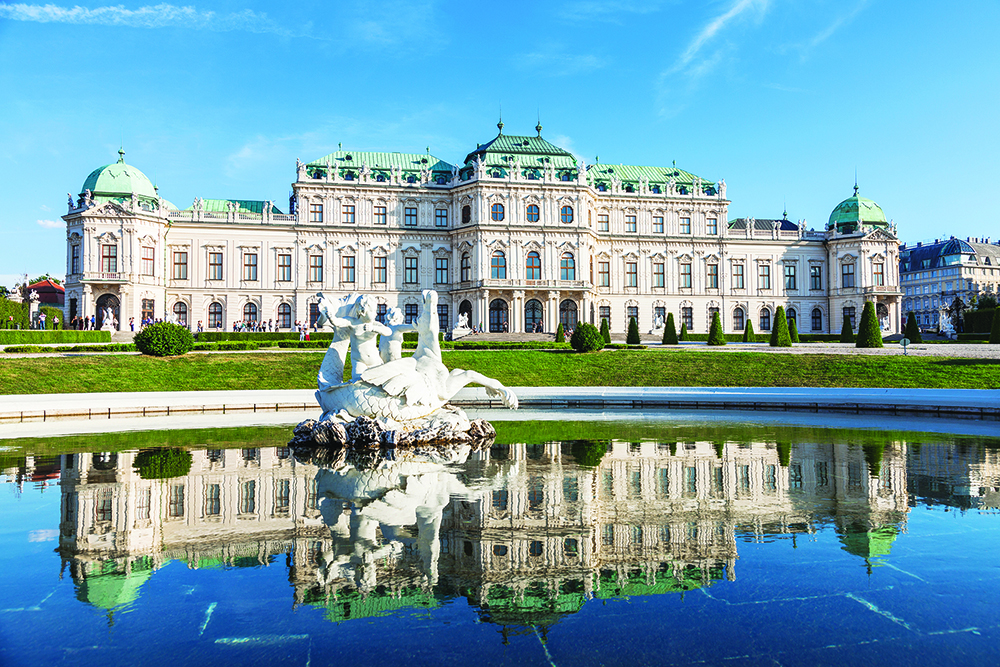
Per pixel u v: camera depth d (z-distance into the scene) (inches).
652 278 3981.3
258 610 375.2
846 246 4094.5
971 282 6451.8
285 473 731.4
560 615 368.5
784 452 858.8
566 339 3235.7
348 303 1007.0
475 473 727.1
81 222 3223.4
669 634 345.7
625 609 375.9
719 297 4055.1
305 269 3602.4
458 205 3681.1
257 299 3565.5
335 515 557.9
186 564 445.1
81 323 3154.5
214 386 1895.9
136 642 335.3
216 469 754.8
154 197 3422.7
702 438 994.1
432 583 411.8
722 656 322.0
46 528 522.0
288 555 460.8
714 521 534.9
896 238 4055.1
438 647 331.9
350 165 3782.0
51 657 319.9
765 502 593.3
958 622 359.3
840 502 593.3
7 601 385.7
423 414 984.3
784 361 2206.0
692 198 4025.6
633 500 603.5
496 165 3683.6
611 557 454.0
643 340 3553.2
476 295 3521.2
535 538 494.0
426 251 3708.2
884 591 398.3
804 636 343.6
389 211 3698.3
